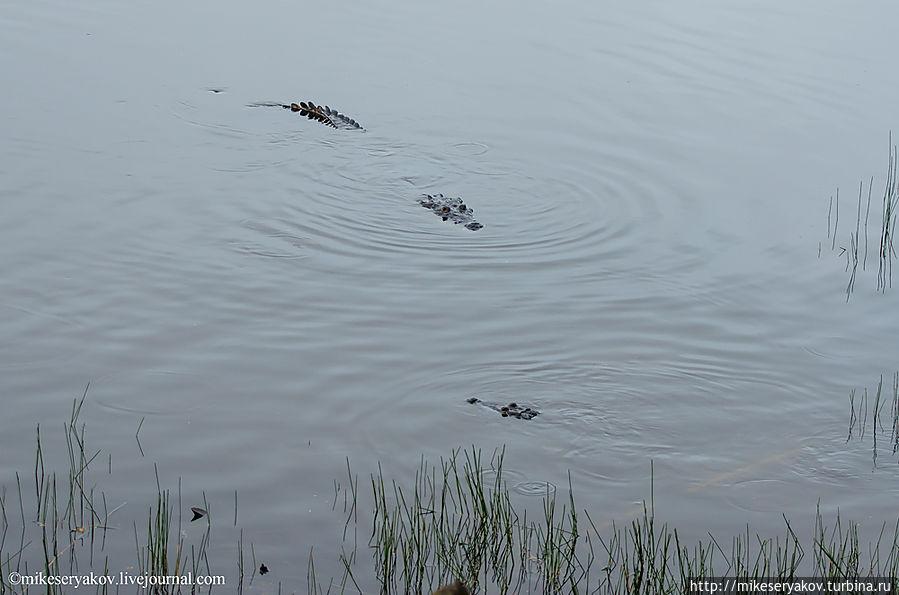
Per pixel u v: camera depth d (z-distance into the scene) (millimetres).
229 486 9445
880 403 11250
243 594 8070
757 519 9305
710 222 16453
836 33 25391
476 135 20031
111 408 10625
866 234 15812
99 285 13328
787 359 12250
